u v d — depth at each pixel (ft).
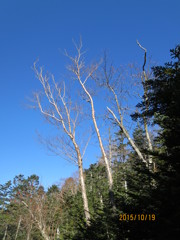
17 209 103.19
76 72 62.90
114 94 60.08
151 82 34.14
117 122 57.57
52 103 60.90
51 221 86.12
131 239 19.02
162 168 18.70
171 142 18.85
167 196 16.17
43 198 92.89
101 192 107.24
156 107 31.71
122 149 81.51
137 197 20.20
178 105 20.03
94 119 58.29
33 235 100.99
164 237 15.51
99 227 35.04
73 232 75.72
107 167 53.26
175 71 30.09
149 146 43.60
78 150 57.36
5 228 163.63
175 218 15.12
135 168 22.63
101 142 56.34
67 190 125.49
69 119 59.67
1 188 172.35
